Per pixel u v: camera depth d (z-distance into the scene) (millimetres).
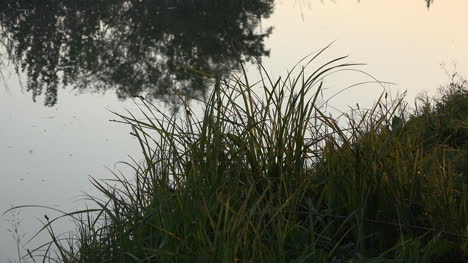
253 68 10039
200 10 17500
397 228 2842
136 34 14430
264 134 3316
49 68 11445
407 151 3225
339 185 3031
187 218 2744
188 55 12016
